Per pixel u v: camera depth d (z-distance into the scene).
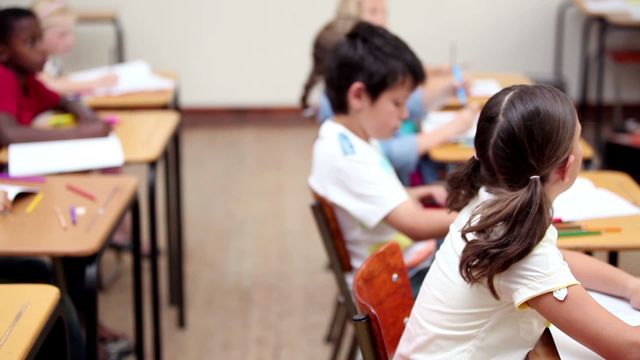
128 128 2.72
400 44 1.93
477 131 1.27
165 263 3.39
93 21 5.11
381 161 1.95
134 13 5.27
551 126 1.19
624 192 2.05
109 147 2.44
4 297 1.44
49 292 1.46
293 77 5.44
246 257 3.50
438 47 5.34
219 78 5.44
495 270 1.17
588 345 1.17
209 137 5.18
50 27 3.31
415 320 1.34
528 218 1.16
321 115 2.45
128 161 2.38
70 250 1.75
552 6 5.25
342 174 1.90
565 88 5.07
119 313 3.00
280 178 4.46
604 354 1.16
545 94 1.21
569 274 1.18
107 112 3.01
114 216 1.95
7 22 2.57
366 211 1.88
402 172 2.43
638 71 5.30
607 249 1.69
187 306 3.07
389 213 1.86
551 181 1.24
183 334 2.87
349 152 1.91
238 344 2.80
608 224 1.80
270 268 3.39
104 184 2.16
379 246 1.96
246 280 3.29
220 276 3.32
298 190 4.28
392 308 1.55
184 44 5.35
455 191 1.37
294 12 5.30
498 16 5.28
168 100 3.13
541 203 1.16
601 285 1.46
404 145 2.40
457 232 1.32
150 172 2.40
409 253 2.00
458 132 2.49
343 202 1.90
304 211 4.00
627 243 1.69
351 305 1.90
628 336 1.14
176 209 2.94
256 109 5.49
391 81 1.89
